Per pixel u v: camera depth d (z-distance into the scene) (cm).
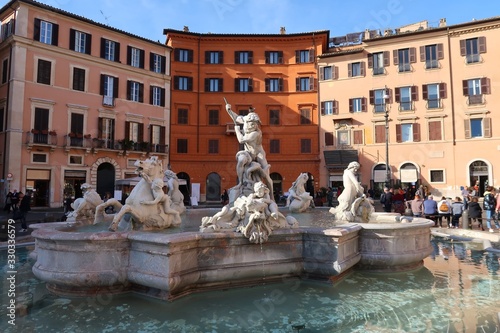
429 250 686
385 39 3725
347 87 3850
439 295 534
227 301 500
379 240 634
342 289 557
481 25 3400
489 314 458
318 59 3975
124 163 3478
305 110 3988
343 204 791
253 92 4038
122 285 508
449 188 3416
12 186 2798
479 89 3406
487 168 3316
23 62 2917
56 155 3062
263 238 540
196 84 4038
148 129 3709
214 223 531
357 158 3741
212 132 4006
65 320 438
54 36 3112
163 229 610
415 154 3550
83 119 3256
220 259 524
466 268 702
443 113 3494
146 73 3719
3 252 852
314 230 574
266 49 4084
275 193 3931
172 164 3881
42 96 3014
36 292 537
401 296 529
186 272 490
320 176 3872
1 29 3103
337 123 3847
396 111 3650
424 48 3606
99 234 491
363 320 443
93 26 3366
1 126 2953
